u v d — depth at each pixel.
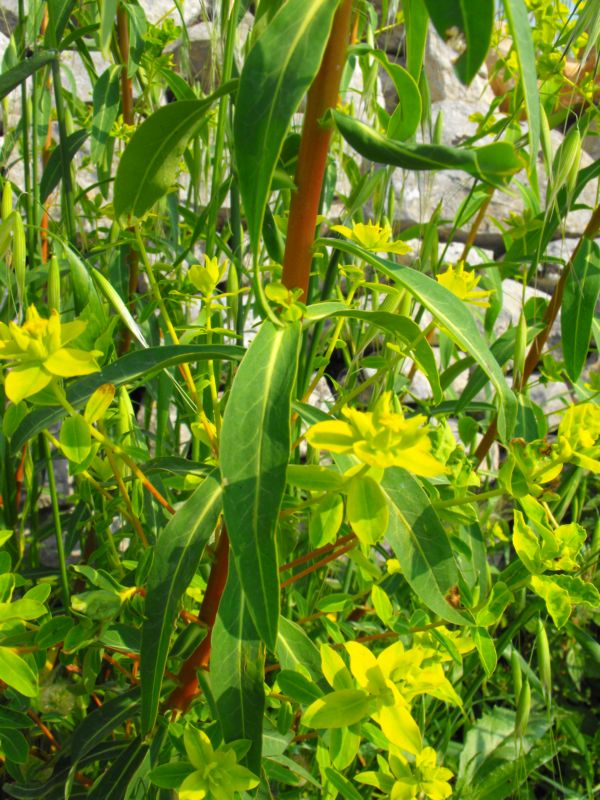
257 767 0.22
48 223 0.45
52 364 0.19
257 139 0.18
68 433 0.22
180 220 0.59
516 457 0.22
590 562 0.37
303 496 0.41
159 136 0.23
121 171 0.24
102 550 0.35
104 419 0.30
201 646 0.27
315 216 0.23
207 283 0.30
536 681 0.41
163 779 0.23
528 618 0.35
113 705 0.27
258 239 0.18
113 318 0.26
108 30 0.19
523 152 0.38
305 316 0.22
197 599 0.32
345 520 0.32
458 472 0.29
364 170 0.70
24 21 0.43
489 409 0.41
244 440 0.19
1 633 0.24
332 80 0.21
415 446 0.17
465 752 0.47
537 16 0.46
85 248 0.39
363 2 0.34
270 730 0.28
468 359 0.41
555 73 0.40
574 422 0.22
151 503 0.34
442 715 0.50
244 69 0.18
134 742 0.27
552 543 0.23
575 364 0.37
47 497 0.65
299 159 0.22
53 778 0.29
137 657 0.27
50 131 0.54
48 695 0.28
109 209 0.41
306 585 0.44
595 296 0.36
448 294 0.22
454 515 0.25
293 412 0.27
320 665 0.26
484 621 0.25
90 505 0.36
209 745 0.22
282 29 0.18
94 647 0.25
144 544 0.28
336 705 0.22
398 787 0.25
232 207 0.42
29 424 0.26
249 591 0.18
